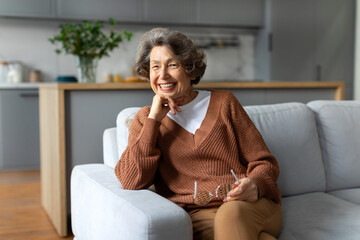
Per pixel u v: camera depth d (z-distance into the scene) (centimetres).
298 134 184
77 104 229
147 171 134
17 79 453
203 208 137
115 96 237
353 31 537
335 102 205
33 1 437
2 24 456
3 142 420
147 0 476
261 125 179
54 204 245
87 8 456
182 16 490
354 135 196
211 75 543
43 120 273
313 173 183
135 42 502
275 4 507
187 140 141
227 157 139
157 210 111
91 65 278
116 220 118
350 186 193
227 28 540
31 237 236
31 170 430
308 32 521
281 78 517
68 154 229
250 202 125
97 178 146
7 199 320
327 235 132
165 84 139
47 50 473
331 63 532
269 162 141
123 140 165
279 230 136
